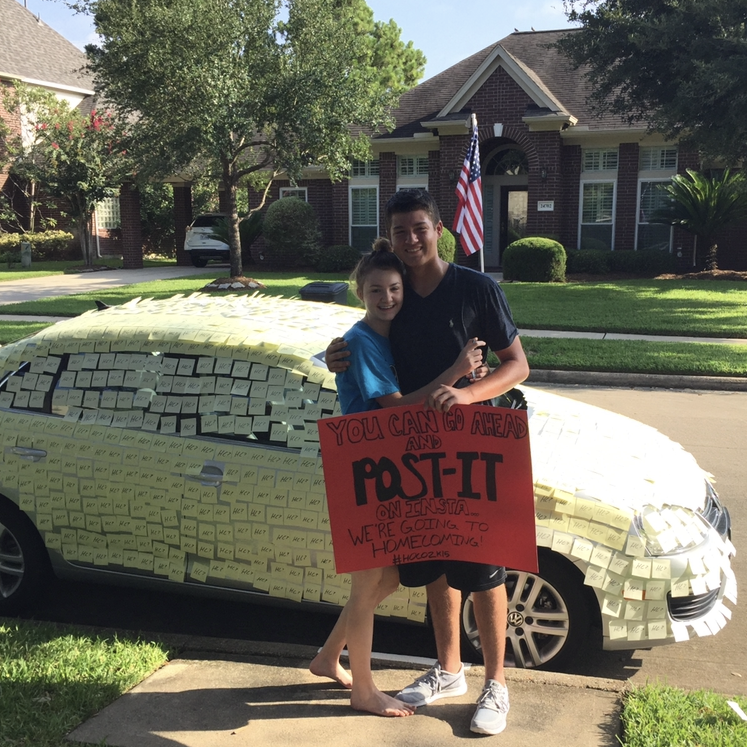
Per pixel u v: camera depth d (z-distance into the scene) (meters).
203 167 24.20
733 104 16.28
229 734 3.06
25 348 4.54
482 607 3.08
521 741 3.01
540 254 20.62
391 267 2.85
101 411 4.27
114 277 23.84
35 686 3.35
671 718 3.09
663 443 4.57
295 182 19.70
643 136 22.23
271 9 18.78
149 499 4.10
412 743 3.00
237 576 4.01
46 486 4.29
